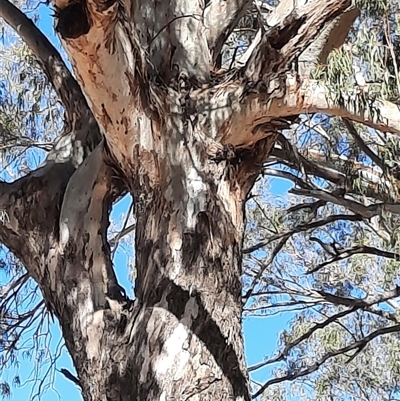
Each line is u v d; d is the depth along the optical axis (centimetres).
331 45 539
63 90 579
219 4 629
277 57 467
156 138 482
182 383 427
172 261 461
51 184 528
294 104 469
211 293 455
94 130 558
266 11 775
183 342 436
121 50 425
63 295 492
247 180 508
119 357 450
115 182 510
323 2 461
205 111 499
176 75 530
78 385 488
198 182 480
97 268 493
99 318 473
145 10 571
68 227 503
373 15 486
